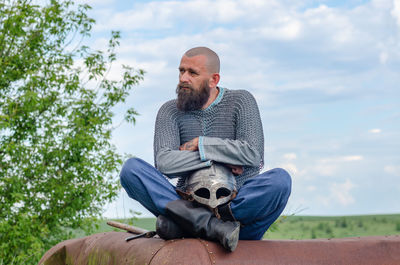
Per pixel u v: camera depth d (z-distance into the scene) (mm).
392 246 2457
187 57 2709
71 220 8727
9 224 8125
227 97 2787
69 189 8711
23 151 8461
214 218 2371
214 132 2762
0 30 8898
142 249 2441
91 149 8727
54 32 9516
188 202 2414
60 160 8812
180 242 2332
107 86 9656
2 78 8703
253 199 2414
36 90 9156
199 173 2498
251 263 2275
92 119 9117
